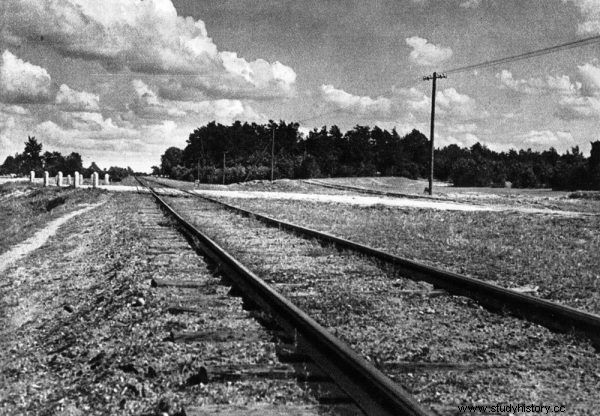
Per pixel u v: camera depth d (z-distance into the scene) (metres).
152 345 6.30
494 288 8.17
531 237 17.55
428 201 42.19
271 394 4.83
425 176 138.38
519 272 11.22
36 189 50.06
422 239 16.61
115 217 23.88
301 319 6.22
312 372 5.30
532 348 6.32
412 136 158.25
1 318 9.71
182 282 9.34
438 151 161.00
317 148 155.75
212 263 11.41
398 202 38.31
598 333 6.48
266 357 5.73
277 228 18.50
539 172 101.69
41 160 141.50
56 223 25.47
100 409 4.96
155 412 4.64
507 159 141.88
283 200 37.72
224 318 7.31
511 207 36.91
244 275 8.91
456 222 22.50
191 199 36.38
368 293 8.97
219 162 174.00
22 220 27.50
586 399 4.89
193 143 186.88
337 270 11.09
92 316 8.59
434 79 53.84
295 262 11.99
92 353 6.64
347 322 7.22
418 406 3.99
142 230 17.64
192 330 6.70
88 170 124.94
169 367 5.59
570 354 6.11
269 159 137.75
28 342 8.05
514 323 7.34
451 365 5.56
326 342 5.51
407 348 6.17
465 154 157.25
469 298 8.61
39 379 6.20
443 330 6.98
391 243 15.70
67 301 10.23
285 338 6.34
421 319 7.50
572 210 35.91
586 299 8.95
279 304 7.01
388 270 10.84
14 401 5.54
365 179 99.31
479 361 5.83
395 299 8.55
